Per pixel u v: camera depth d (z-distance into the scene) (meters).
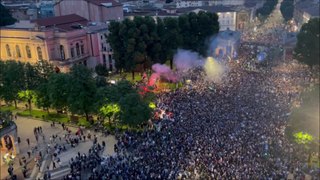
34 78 82.06
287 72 94.62
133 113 63.09
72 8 127.69
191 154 51.41
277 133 56.66
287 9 192.00
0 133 56.94
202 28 115.19
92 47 109.94
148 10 158.25
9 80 79.81
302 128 54.22
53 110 81.44
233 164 48.00
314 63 94.88
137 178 46.44
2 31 108.81
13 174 53.75
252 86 81.31
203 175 46.81
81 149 60.94
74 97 70.69
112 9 127.31
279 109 66.44
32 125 73.00
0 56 112.19
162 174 47.03
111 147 60.50
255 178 45.09
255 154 50.41
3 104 86.88
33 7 175.88
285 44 112.88
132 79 100.38
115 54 100.31
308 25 95.25
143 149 54.88
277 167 48.00
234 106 68.31
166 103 72.88
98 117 72.12
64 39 102.06
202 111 66.19
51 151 61.06
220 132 56.78
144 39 98.94
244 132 56.66
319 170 48.34
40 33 101.50
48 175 52.34
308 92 61.78
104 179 47.53
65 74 74.75
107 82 83.69
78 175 49.81
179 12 149.50
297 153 51.78
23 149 62.41
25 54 107.31
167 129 60.09
